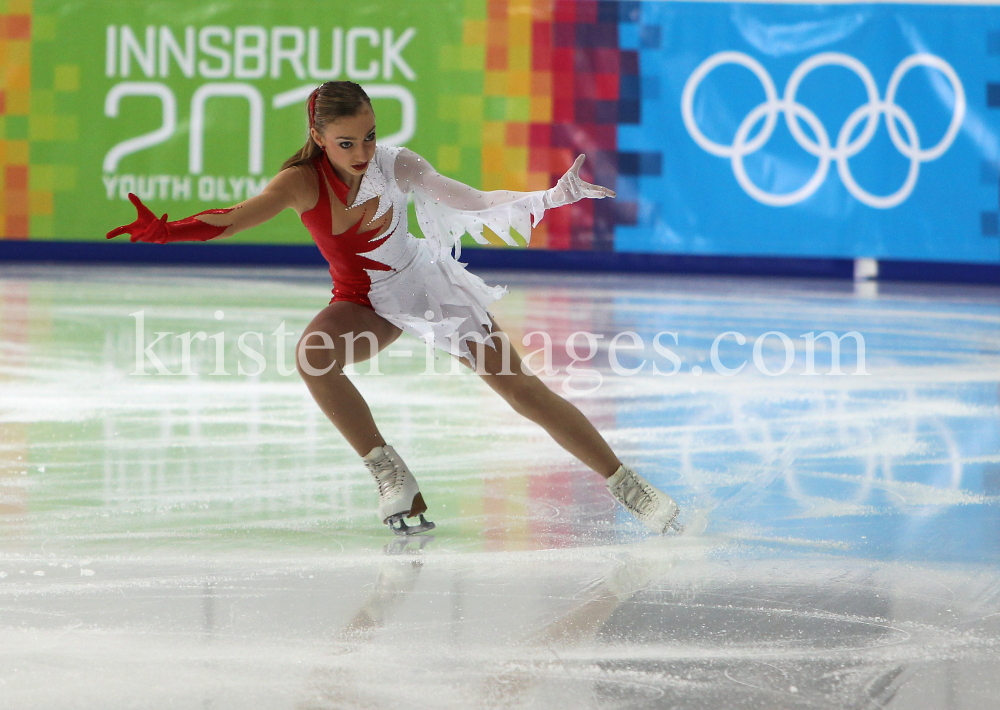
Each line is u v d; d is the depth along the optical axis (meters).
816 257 41.78
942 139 40.94
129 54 40.66
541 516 11.96
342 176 10.98
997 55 40.47
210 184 41.22
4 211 41.00
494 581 9.69
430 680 7.53
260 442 15.30
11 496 12.38
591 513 12.11
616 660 7.91
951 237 41.22
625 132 41.50
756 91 41.25
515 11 41.03
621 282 39.03
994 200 40.97
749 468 14.30
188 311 29.00
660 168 41.66
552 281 38.75
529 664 7.83
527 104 41.38
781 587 9.58
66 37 40.47
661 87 41.34
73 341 23.77
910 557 10.52
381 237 11.24
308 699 7.21
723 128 41.47
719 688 7.45
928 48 40.62
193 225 9.84
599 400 18.94
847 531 11.44
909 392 20.12
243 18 40.78
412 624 8.59
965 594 9.44
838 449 15.46
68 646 8.04
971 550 10.77
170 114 40.91
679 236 41.97
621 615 8.84
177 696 7.21
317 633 8.38
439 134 41.53
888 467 14.41
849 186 41.34
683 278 41.06
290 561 10.20
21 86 40.59
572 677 7.61
